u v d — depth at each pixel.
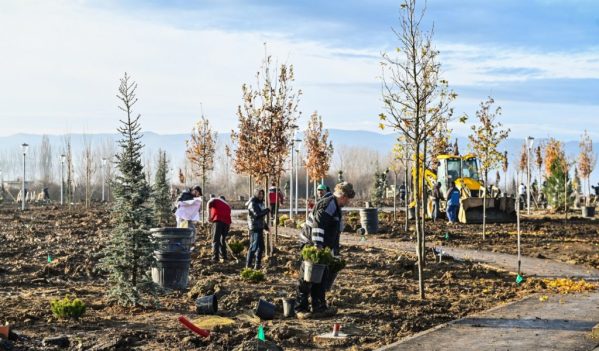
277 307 13.41
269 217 22.39
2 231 29.91
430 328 12.03
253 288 15.86
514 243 28.14
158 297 14.46
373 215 31.55
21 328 11.48
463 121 17.67
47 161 99.94
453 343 10.66
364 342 11.09
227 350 10.36
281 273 18.61
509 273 19.34
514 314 12.88
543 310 13.27
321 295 12.96
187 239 15.41
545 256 23.81
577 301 14.29
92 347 10.29
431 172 41.12
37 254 21.83
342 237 30.30
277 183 25.45
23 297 14.43
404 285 17.03
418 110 15.48
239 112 25.16
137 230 13.58
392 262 21.05
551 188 55.94
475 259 22.78
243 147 25.97
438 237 30.08
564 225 36.66
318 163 41.91
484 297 15.34
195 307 13.55
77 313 12.20
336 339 11.00
